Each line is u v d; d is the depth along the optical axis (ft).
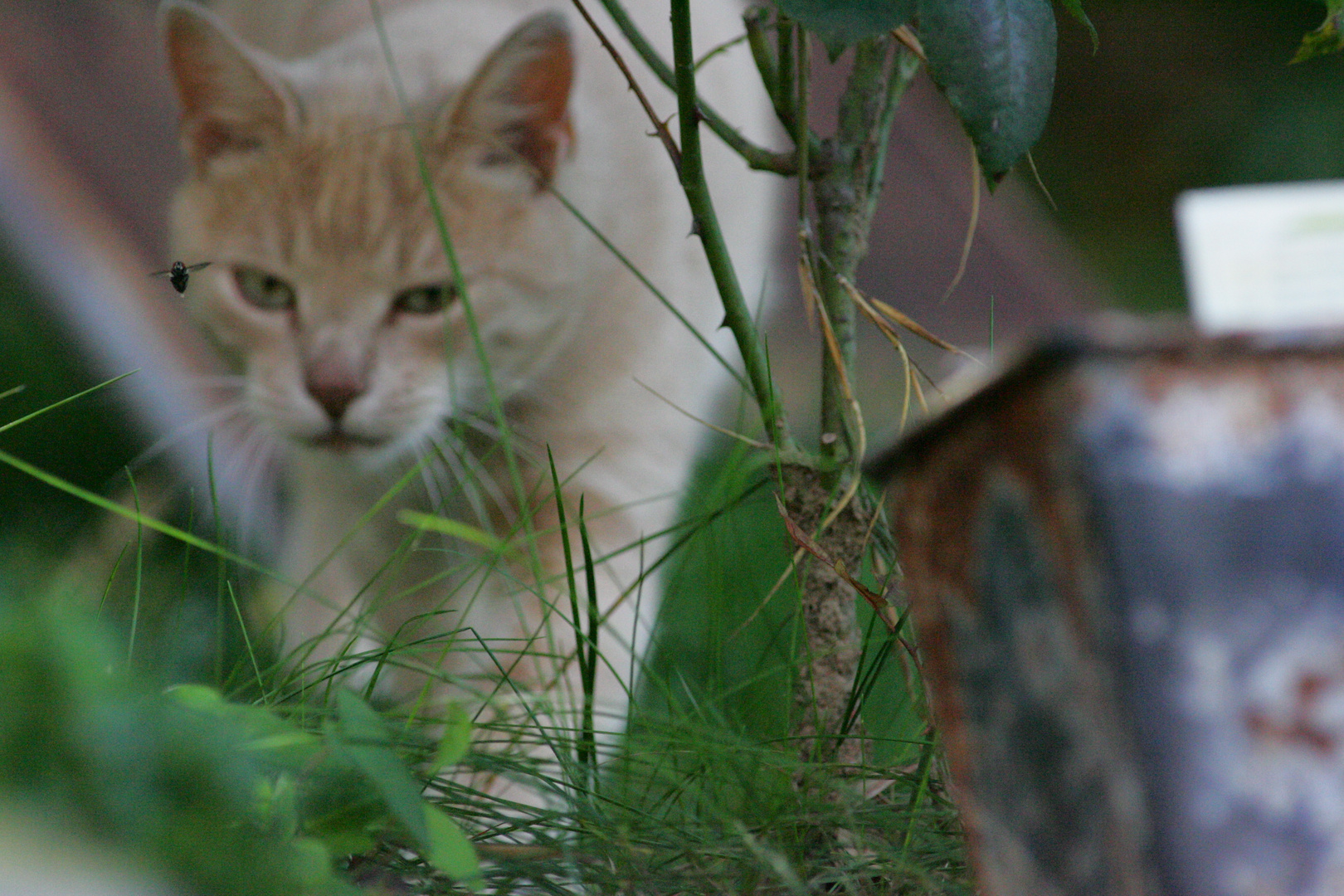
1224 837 3.56
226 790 4.63
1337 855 3.56
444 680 6.00
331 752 5.17
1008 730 4.29
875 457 4.76
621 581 6.40
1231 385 3.59
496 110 6.41
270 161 6.41
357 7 6.63
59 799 3.99
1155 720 3.55
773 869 5.87
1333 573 3.58
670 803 5.97
